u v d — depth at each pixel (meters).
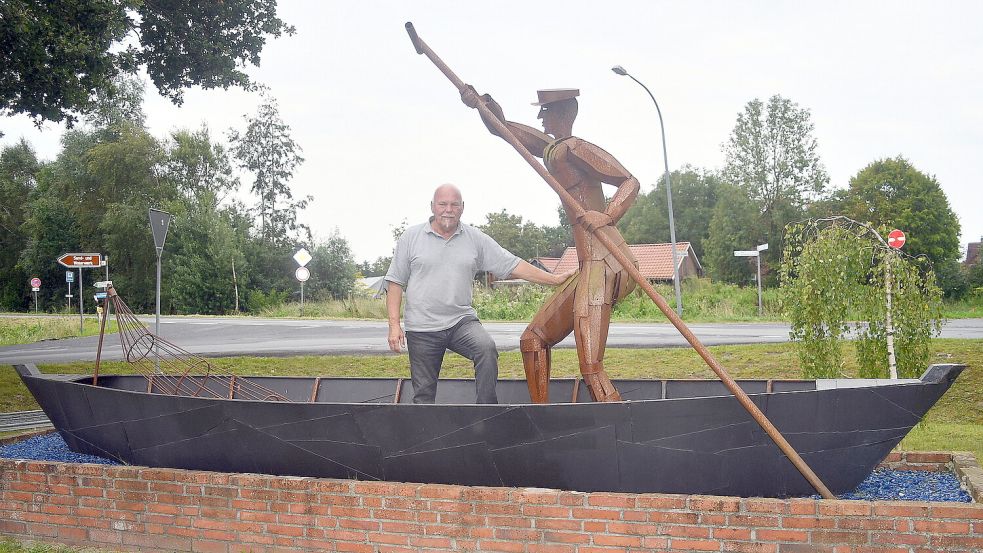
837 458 5.09
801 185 52.41
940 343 13.55
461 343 5.70
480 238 5.82
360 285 49.34
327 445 5.25
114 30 13.32
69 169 57.12
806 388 6.12
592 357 5.32
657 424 4.79
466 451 5.00
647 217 77.06
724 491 4.97
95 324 32.50
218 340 21.05
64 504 5.78
